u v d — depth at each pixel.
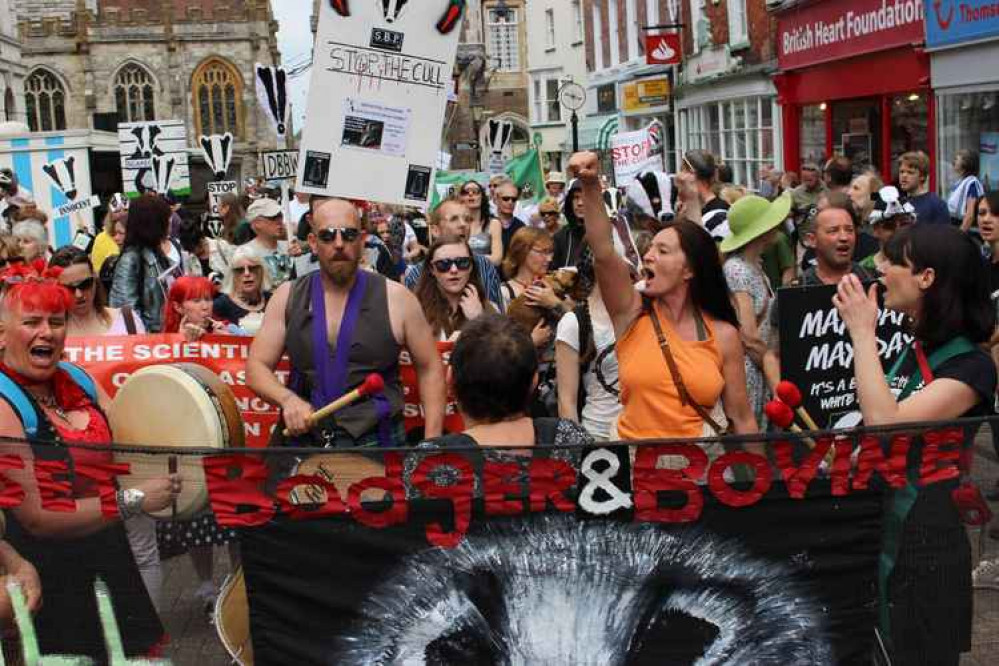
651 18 32.50
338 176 6.93
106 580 3.62
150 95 93.50
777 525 3.46
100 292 6.55
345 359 4.90
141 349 5.83
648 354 4.51
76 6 92.00
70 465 3.60
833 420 5.16
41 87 92.38
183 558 3.57
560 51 44.09
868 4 18.41
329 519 3.49
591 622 3.46
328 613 3.50
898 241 3.88
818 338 5.11
